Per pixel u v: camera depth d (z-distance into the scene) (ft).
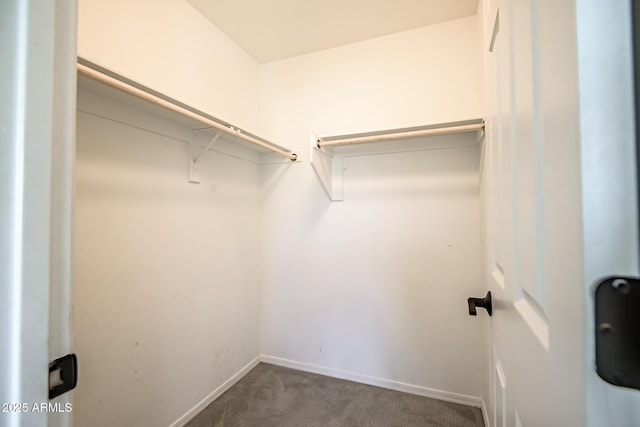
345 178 6.67
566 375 1.01
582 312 0.89
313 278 6.97
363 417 5.25
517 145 1.71
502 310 2.35
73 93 1.43
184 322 5.21
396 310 6.22
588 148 0.85
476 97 5.65
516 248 1.79
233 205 6.53
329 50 6.86
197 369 5.46
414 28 6.07
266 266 7.43
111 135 4.02
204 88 5.72
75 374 1.39
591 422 0.85
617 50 0.82
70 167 1.40
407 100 6.16
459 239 5.77
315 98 6.98
